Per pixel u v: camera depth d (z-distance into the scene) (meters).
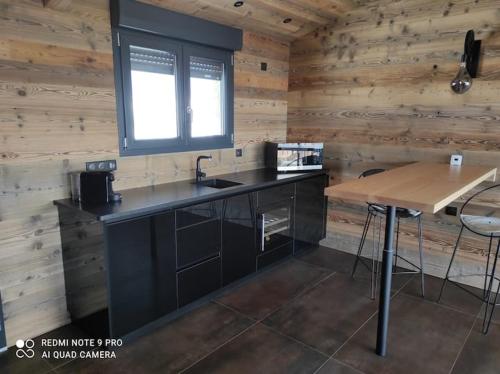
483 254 3.09
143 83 2.73
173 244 2.44
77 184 2.35
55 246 2.40
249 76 3.61
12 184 2.16
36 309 2.37
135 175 2.79
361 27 3.49
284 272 3.39
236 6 2.89
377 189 2.07
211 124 3.34
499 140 2.92
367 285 3.14
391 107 3.43
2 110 2.07
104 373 2.06
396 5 3.26
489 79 2.90
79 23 2.32
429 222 3.32
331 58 3.73
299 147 3.63
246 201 2.95
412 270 3.48
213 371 2.09
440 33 3.08
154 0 2.56
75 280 2.36
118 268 2.15
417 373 2.09
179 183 3.02
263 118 3.87
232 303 2.83
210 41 3.06
